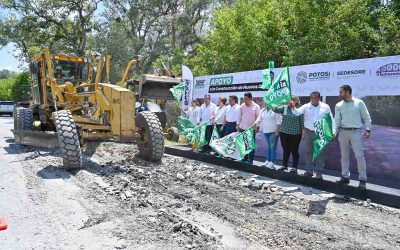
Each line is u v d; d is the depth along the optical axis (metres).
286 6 14.20
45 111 11.53
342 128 6.90
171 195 6.29
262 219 5.20
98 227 4.80
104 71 10.59
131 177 7.45
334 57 11.75
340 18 12.19
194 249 4.14
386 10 12.27
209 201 5.99
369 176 8.14
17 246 4.29
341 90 6.86
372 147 8.06
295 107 7.84
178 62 26.06
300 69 9.41
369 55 12.20
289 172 7.92
